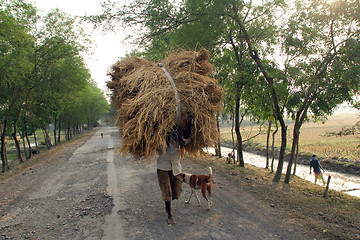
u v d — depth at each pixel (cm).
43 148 3225
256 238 374
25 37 1310
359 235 382
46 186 771
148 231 401
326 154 1719
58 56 1700
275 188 677
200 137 395
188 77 400
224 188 641
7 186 848
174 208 498
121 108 396
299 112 755
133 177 785
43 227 443
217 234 386
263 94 771
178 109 361
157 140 350
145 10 862
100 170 956
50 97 1997
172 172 412
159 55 978
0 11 1157
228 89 909
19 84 1462
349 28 678
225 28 873
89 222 449
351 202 578
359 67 611
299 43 750
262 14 902
